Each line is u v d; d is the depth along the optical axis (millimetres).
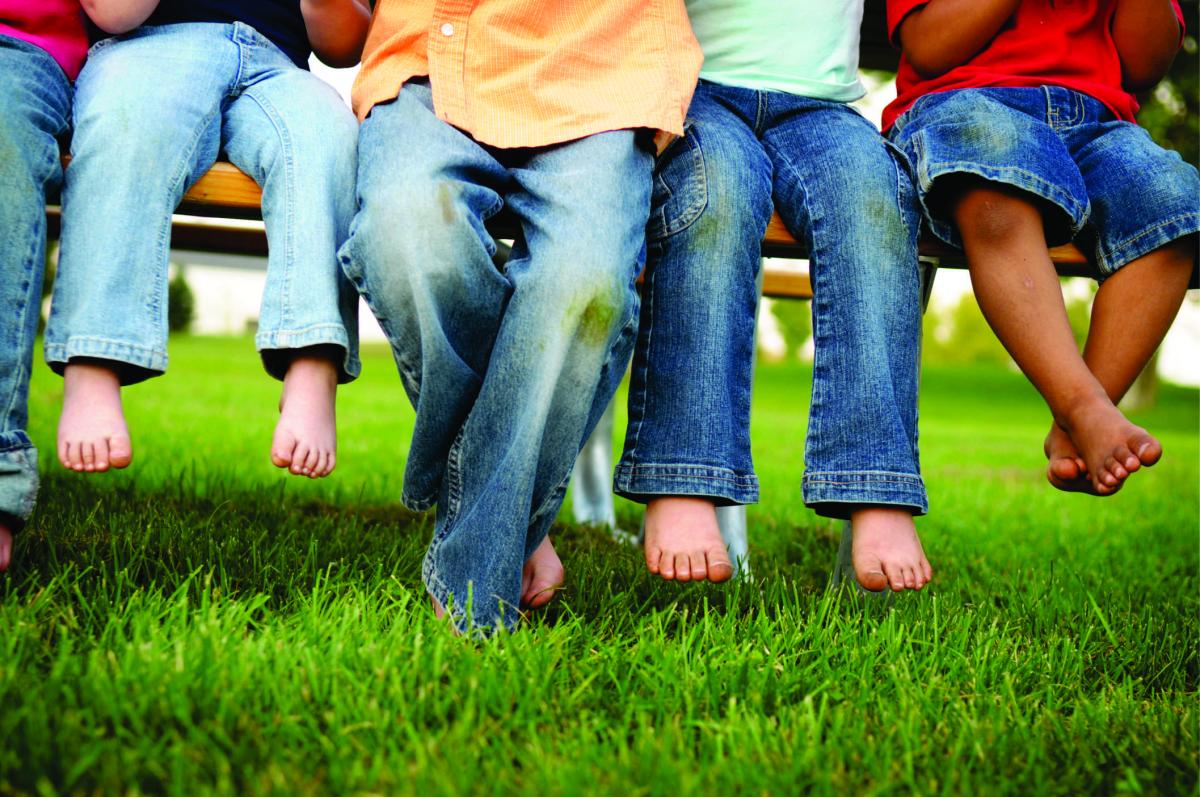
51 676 1058
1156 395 16703
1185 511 3572
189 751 951
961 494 3643
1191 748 1151
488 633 1345
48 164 1395
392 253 1313
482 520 1345
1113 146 1724
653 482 1453
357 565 1672
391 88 1479
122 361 1341
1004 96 1755
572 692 1186
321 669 1148
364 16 1756
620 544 2227
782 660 1342
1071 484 1549
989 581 2111
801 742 1081
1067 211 1583
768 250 1718
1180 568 2461
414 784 936
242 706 1061
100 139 1412
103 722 1008
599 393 1446
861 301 1547
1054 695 1321
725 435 1474
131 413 4355
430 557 1404
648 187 1463
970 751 1114
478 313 1377
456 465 1394
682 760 1019
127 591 1412
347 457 3551
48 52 1519
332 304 1396
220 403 5359
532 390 1319
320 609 1372
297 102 1533
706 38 1803
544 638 1309
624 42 1548
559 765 988
